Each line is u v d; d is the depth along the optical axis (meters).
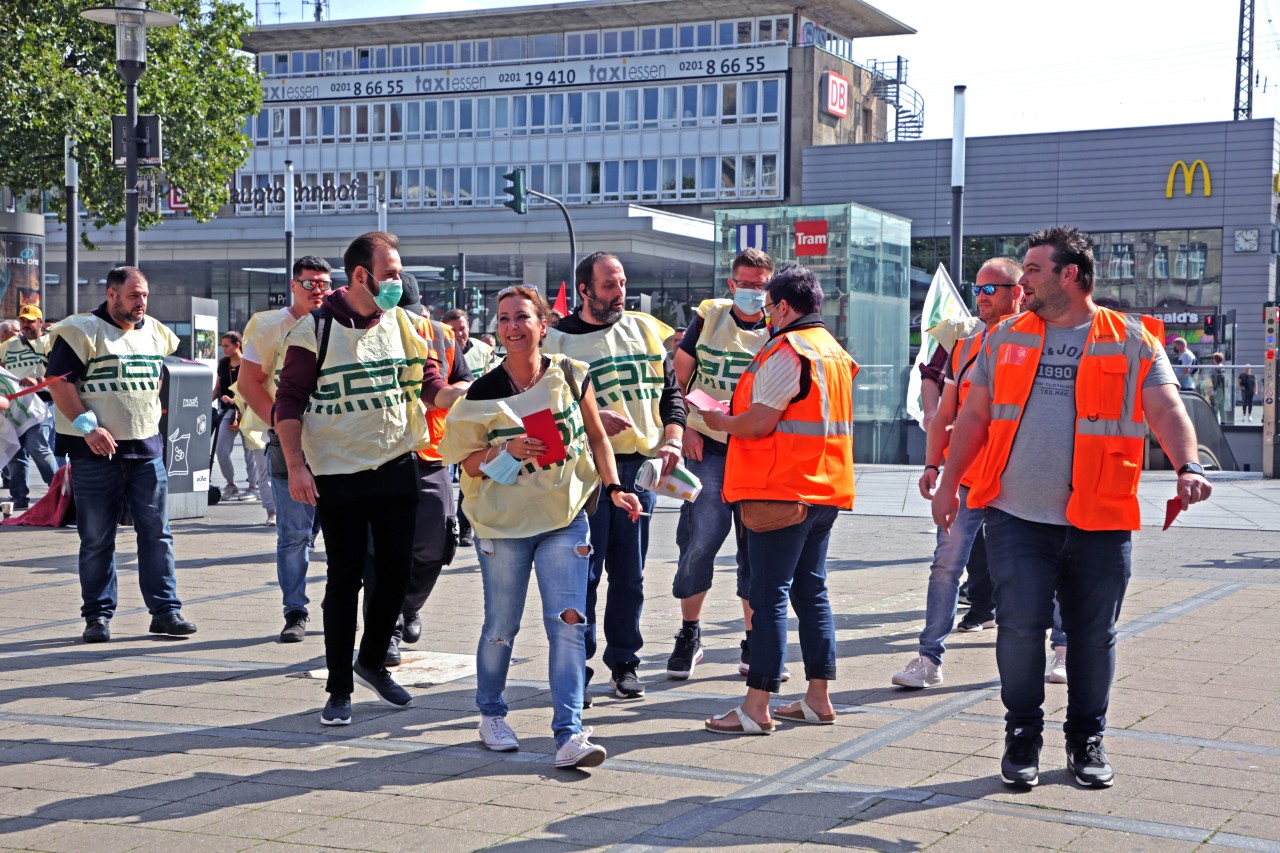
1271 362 21.48
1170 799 4.87
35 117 31.27
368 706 6.32
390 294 5.98
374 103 76.38
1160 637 7.86
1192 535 13.42
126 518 13.23
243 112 38.16
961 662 7.37
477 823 4.62
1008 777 5.00
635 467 6.49
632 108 72.38
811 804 4.81
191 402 14.79
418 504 6.20
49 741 5.68
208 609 8.97
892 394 25.91
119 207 34.06
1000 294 7.28
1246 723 5.91
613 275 6.46
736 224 25.28
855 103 74.56
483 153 74.69
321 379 6.00
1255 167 44.94
